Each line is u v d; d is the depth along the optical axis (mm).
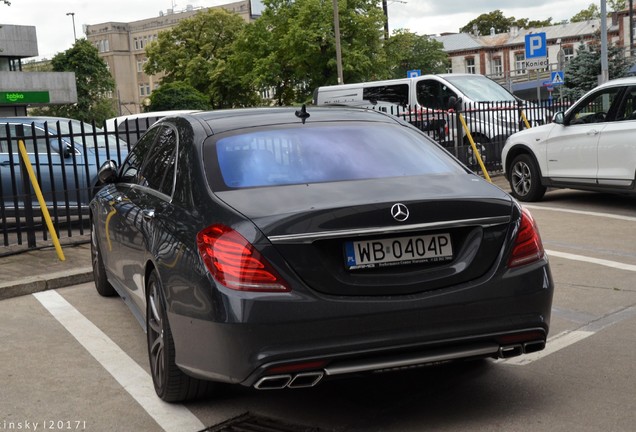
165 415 4422
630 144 11039
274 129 4773
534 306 4020
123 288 6043
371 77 53500
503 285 3959
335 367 3754
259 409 4434
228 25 84438
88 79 89562
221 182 4289
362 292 3805
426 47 80625
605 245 9055
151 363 4719
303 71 53000
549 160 12375
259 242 3773
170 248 4207
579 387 4535
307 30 52188
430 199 3957
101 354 5656
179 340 4125
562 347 5309
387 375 4891
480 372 4875
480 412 4242
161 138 5449
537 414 4164
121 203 5707
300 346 3713
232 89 79438
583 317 6070
